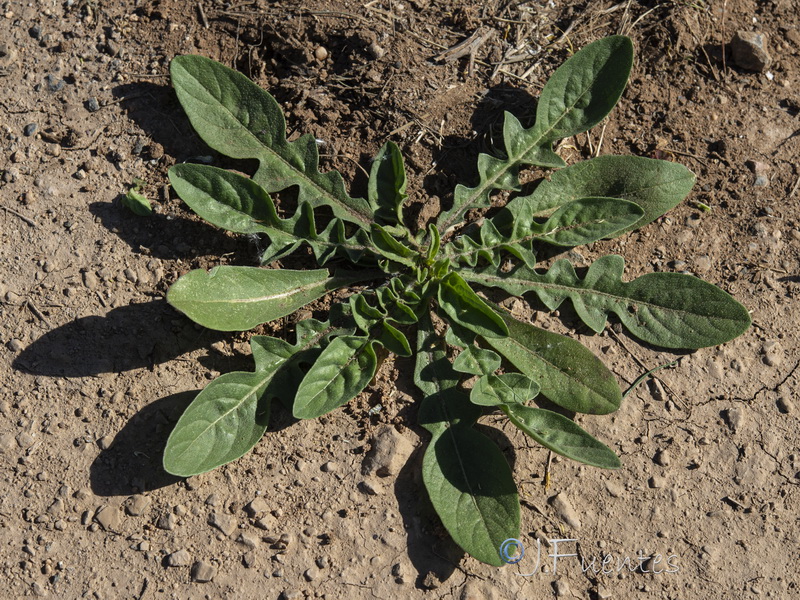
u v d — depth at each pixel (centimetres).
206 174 48
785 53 57
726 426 49
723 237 52
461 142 53
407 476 47
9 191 51
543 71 54
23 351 48
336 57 54
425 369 48
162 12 54
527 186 52
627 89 55
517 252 49
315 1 54
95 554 46
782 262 52
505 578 46
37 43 53
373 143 52
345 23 54
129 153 52
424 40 54
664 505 48
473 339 48
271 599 46
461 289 48
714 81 56
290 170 50
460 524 45
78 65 53
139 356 48
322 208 51
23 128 52
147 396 48
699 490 48
